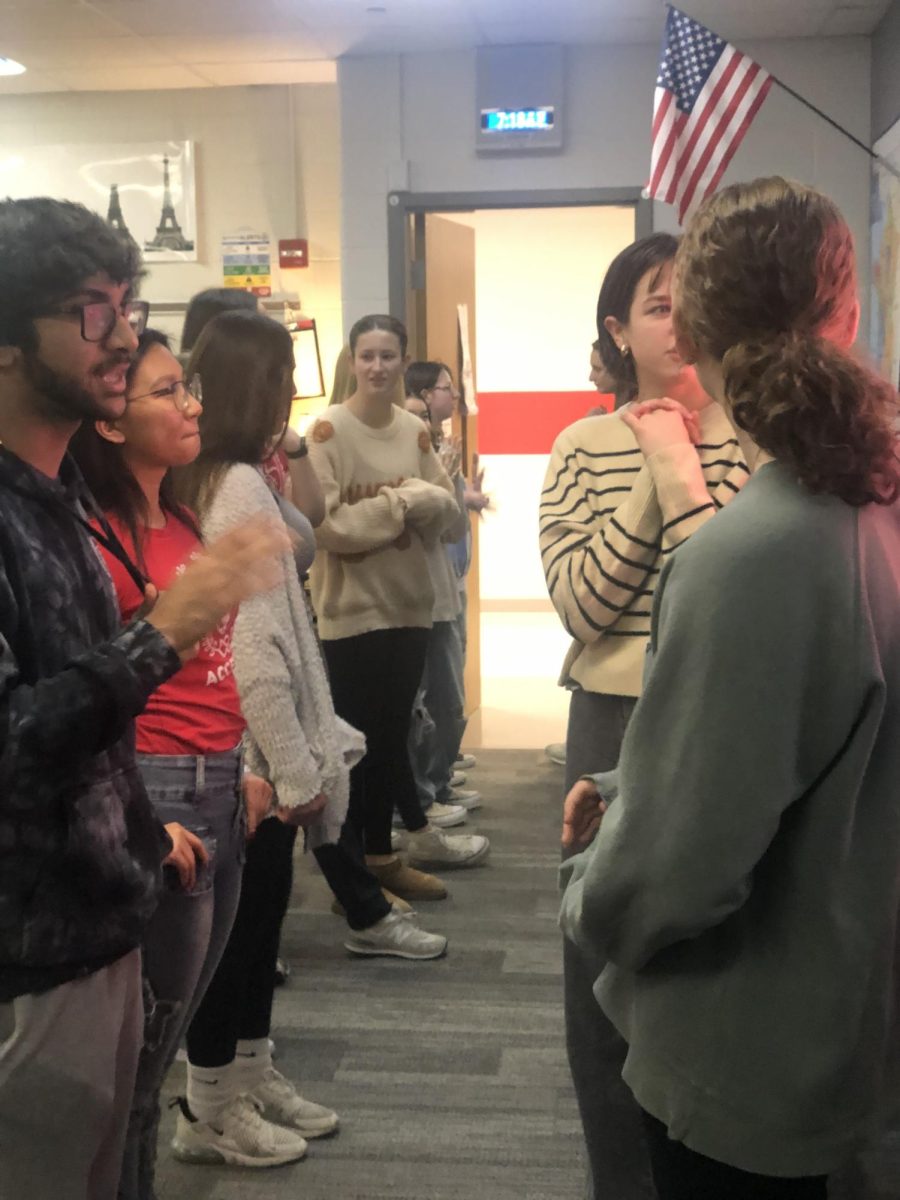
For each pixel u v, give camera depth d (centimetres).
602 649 172
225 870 177
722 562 99
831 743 99
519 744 534
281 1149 219
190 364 196
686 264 107
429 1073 252
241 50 532
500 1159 221
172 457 159
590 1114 176
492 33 505
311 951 315
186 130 611
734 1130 102
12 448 113
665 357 168
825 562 98
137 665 104
